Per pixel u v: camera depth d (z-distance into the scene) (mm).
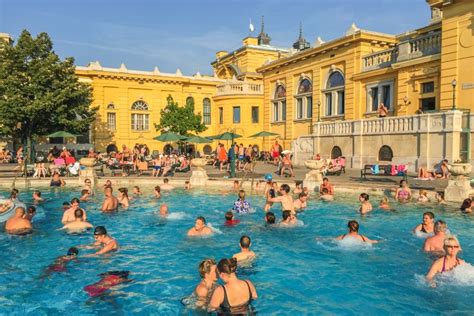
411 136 22188
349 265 8117
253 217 12914
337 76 33406
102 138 42562
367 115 30266
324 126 28891
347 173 23469
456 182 14570
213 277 6438
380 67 29125
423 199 14992
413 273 7594
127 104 43750
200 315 5902
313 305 6219
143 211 14062
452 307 6105
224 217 13008
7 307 6203
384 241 9891
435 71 24641
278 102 41438
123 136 43656
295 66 38031
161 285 7078
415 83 26078
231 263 6016
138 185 21641
